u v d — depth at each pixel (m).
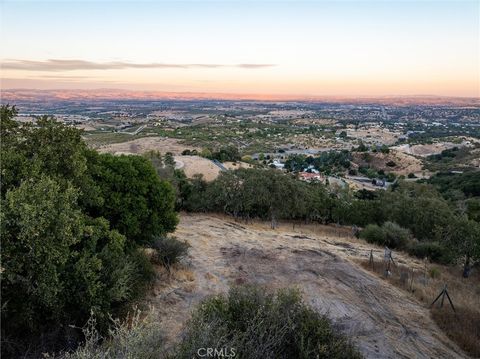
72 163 10.84
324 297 14.54
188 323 7.95
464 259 22.09
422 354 11.21
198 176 35.88
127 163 14.73
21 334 8.64
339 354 7.59
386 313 13.74
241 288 9.10
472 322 13.36
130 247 13.68
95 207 13.30
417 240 27.58
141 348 6.24
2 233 7.41
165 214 16.03
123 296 9.93
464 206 40.69
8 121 10.66
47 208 7.93
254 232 26.25
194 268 16.47
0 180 8.80
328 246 23.66
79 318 9.38
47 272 8.05
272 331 7.51
